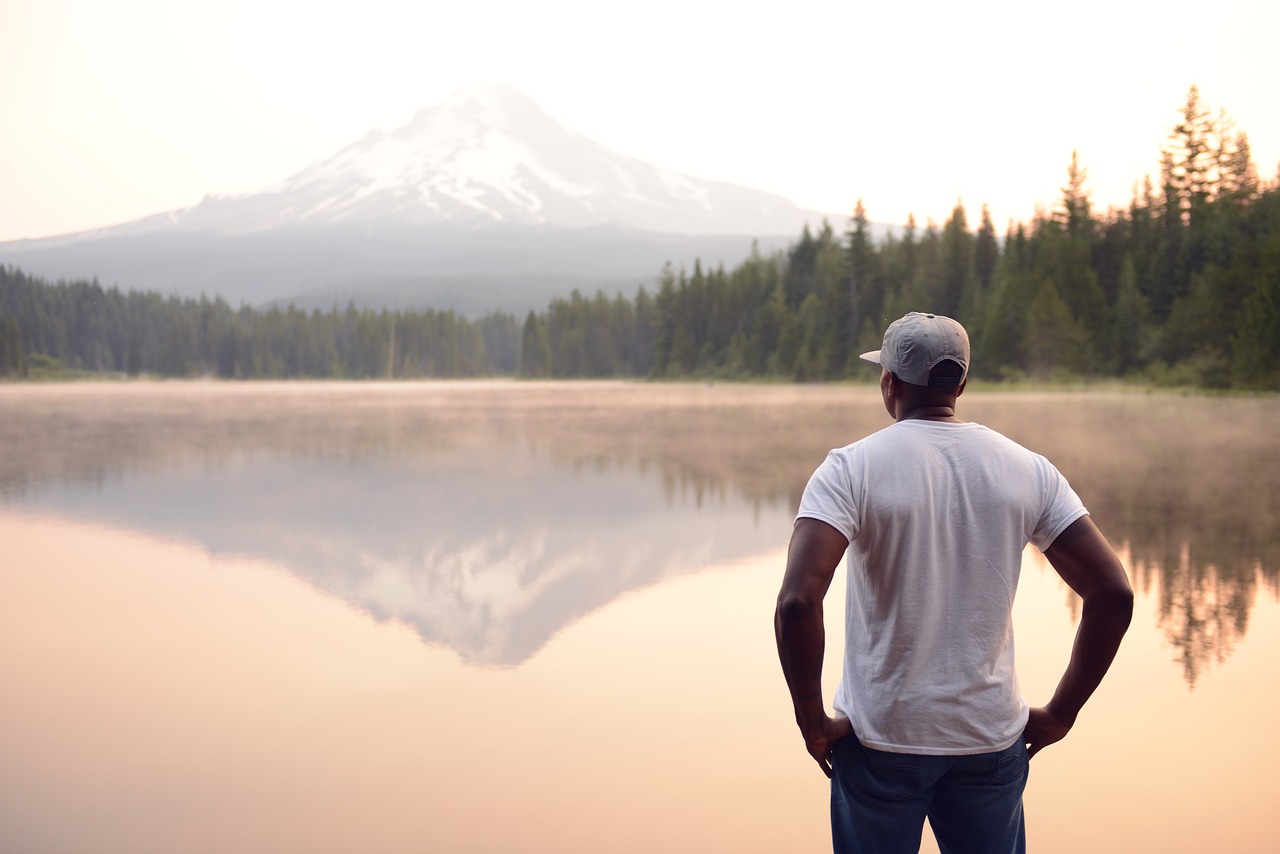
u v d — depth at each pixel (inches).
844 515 74.4
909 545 74.2
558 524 396.5
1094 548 75.7
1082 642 76.6
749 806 137.1
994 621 75.4
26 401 2206.0
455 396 2571.4
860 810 77.5
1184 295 2178.9
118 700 184.7
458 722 171.5
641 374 5216.5
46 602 268.1
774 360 3476.9
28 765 152.9
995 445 77.2
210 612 255.6
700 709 177.3
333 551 341.4
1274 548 317.1
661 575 299.4
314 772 149.8
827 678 190.7
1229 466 569.3
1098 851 122.0
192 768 151.6
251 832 129.6
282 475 586.9
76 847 124.3
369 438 920.3
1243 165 2652.6
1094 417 1099.3
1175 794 138.3
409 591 280.1
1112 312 2220.7
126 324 6830.7
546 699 184.1
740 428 1032.8
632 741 161.8
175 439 920.3
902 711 74.7
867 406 1596.9
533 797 140.3
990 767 75.5
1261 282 1654.8
